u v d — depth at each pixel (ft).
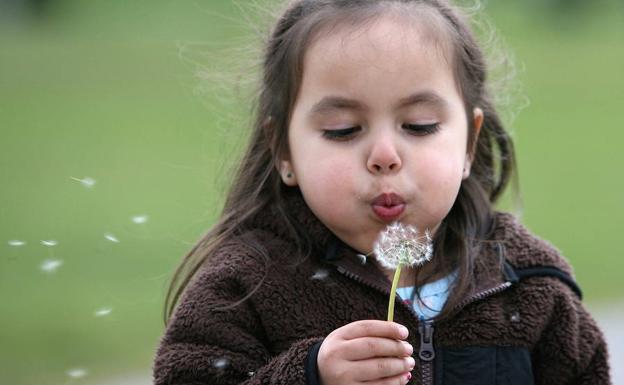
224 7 82.07
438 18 13.16
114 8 96.68
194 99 63.10
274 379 11.78
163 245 36.94
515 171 15.48
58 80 74.79
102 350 28.17
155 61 80.79
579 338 13.53
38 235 37.19
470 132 13.91
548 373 13.44
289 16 13.60
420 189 12.39
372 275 12.98
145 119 63.87
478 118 13.99
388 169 12.25
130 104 68.23
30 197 43.32
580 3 107.65
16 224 38.63
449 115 12.80
